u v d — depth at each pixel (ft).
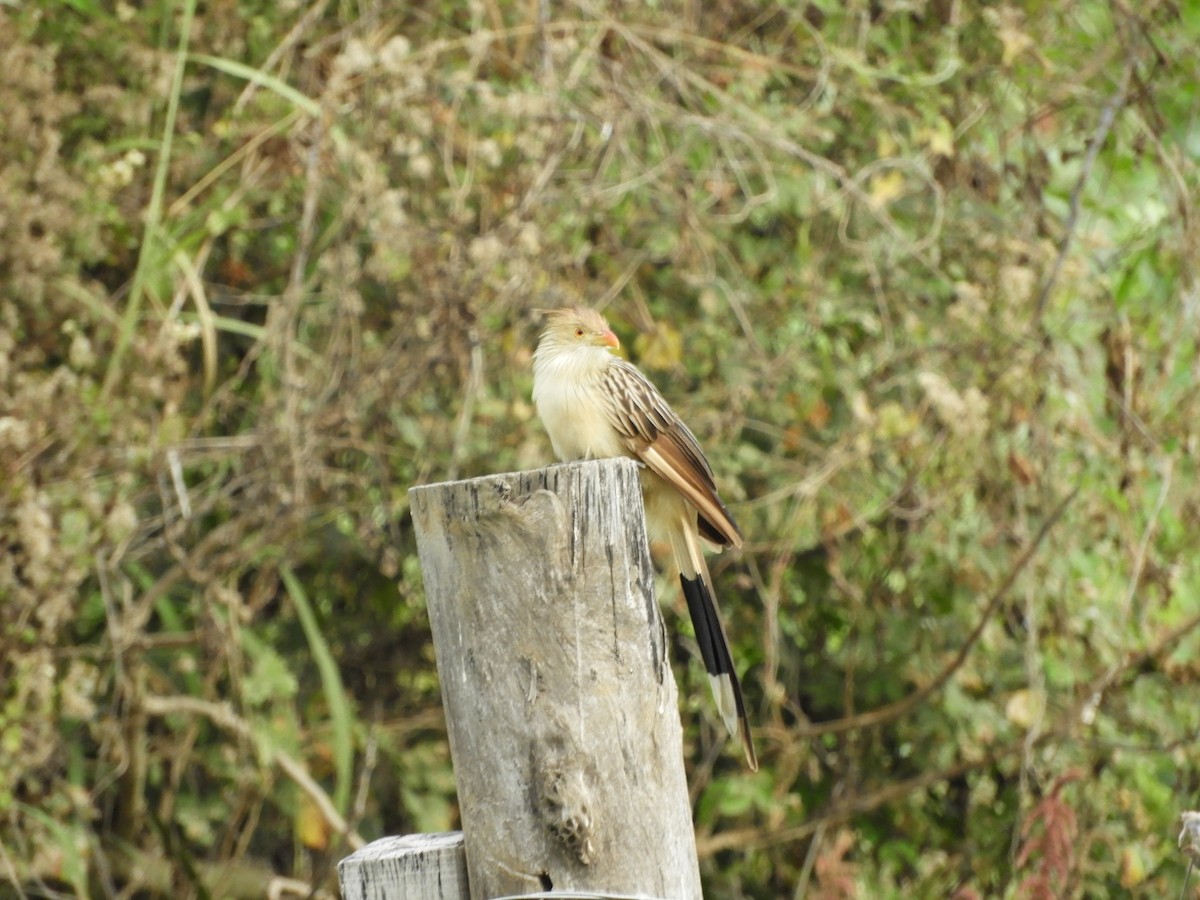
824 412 38.70
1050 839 35.78
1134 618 40.06
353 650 42.52
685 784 17.85
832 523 37.91
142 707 35.09
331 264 34.96
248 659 38.86
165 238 35.06
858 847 42.60
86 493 31.76
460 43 34.50
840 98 39.45
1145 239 40.24
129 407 32.63
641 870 16.93
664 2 38.65
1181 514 39.75
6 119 32.07
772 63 37.96
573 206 35.47
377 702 41.14
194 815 37.81
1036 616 39.96
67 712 32.71
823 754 42.29
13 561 31.30
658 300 39.32
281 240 39.34
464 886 17.51
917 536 38.70
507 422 36.32
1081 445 39.47
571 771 16.83
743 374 37.60
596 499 17.16
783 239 40.06
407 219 34.27
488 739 17.12
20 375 32.12
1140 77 40.73
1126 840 39.01
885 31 40.50
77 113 35.14
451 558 17.37
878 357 38.47
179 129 36.81
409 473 37.96
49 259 31.65
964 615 40.06
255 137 35.27
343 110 34.09
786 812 41.86
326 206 36.88
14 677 31.65
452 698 17.43
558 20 37.52
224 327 36.19
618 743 16.98
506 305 34.19
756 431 40.34
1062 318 39.24
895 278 39.45
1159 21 39.45
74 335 34.09
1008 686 40.73
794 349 37.50
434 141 36.19
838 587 40.45
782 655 41.16
